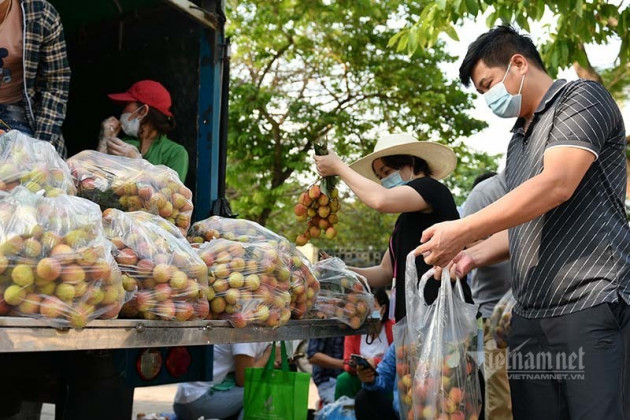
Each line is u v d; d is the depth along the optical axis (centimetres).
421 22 530
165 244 235
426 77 1358
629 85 716
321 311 305
